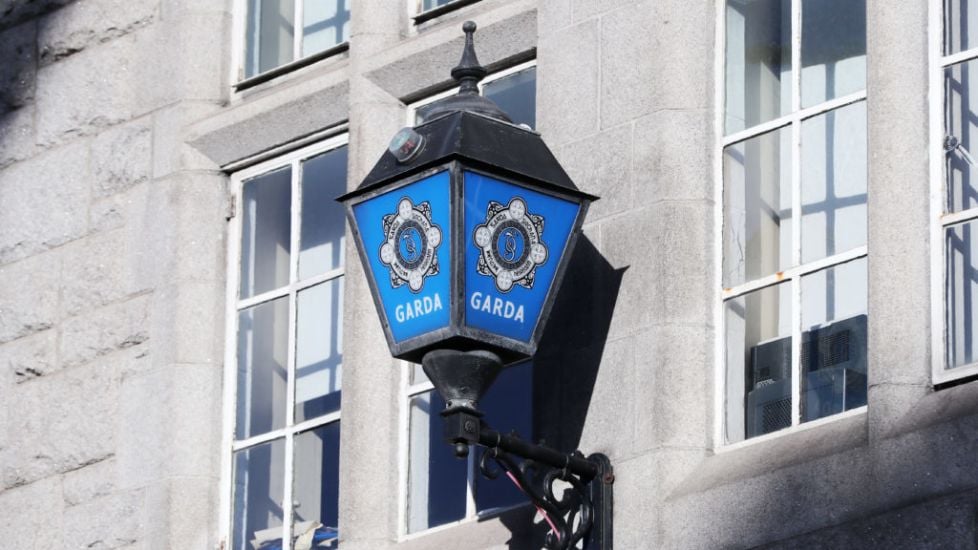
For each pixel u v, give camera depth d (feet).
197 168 57.72
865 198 47.52
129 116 59.21
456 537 50.57
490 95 53.62
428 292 45.50
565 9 51.70
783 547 45.09
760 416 47.60
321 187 56.39
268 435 55.57
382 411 52.65
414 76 54.08
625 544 47.39
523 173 46.01
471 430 45.78
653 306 48.47
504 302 45.62
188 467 55.88
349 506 52.11
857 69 48.34
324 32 57.67
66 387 58.34
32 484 58.29
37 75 61.16
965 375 44.42
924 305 44.91
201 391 56.34
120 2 60.18
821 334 47.32
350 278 53.57
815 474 45.11
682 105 49.57
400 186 46.09
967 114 46.01
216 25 58.59
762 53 49.62
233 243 57.36
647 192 49.29
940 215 45.34
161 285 57.31
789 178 48.57
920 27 46.09
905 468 43.91
